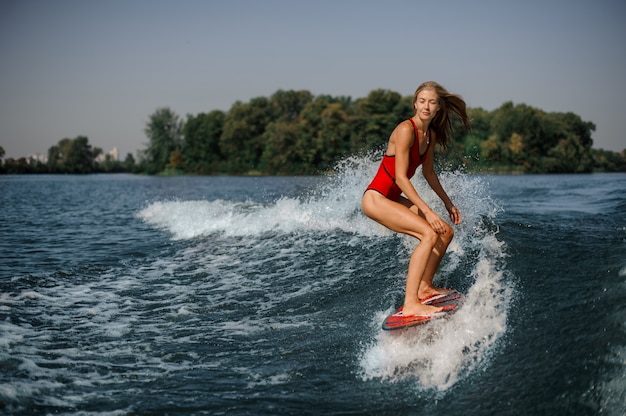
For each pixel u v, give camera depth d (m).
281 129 97.12
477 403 3.40
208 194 28.78
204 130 118.00
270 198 23.05
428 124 4.57
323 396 3.66
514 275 4.86
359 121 93.62
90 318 5.46
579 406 3.16
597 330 3.69
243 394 3.73
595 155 85.62
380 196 4.60
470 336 4.02
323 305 5.39
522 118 85.75
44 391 3.78
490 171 80.88
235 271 7.06
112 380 3.98
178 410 3.52
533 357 3.65
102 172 148.88
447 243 4.66
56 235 11.95
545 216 8.14
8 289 6.63
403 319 4.36
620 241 5.46
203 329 5.05
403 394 3.61
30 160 141.38
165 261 8.07
